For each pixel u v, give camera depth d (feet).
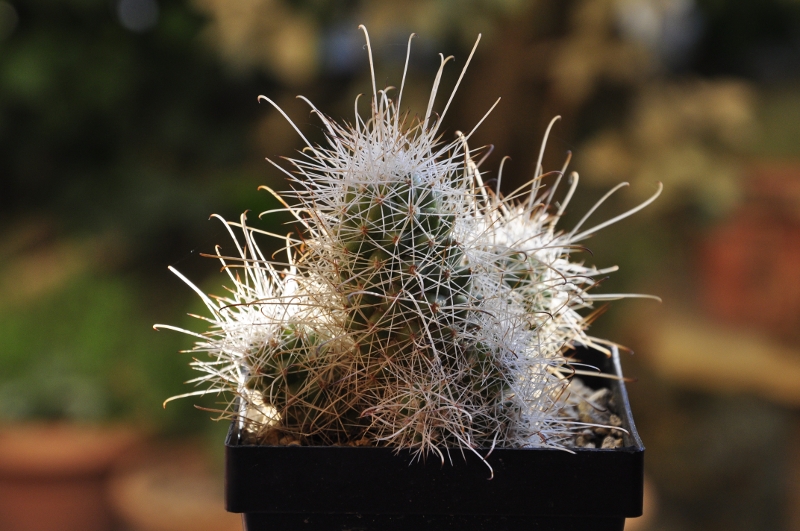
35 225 3.13
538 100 2.11
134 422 2.42
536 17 2.09
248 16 2.29
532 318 0.86
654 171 2.21
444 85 2.10
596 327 2.28
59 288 2.74
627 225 2.31
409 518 0.80
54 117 2.94
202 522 1.97
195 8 2.83
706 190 2.20
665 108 2.23
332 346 0.83
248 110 2.93
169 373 2.45
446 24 2.03
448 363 0.82
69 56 2.87
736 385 2.08
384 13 2.07
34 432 2.22
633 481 0.78
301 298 0.85
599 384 0.98
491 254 0.85
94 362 2.48
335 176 0.84
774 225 2.10
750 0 2.51
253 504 0.79
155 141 3.01
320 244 0.83
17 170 3.12
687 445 2.40
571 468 0.79
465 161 0.86
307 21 2.29
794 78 2.64
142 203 2.83
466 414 0.81
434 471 0.79
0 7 2.87
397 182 0.80
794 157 2.44
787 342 2.09
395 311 0.81
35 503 2.23
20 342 2.53
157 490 2.11
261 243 2.12
